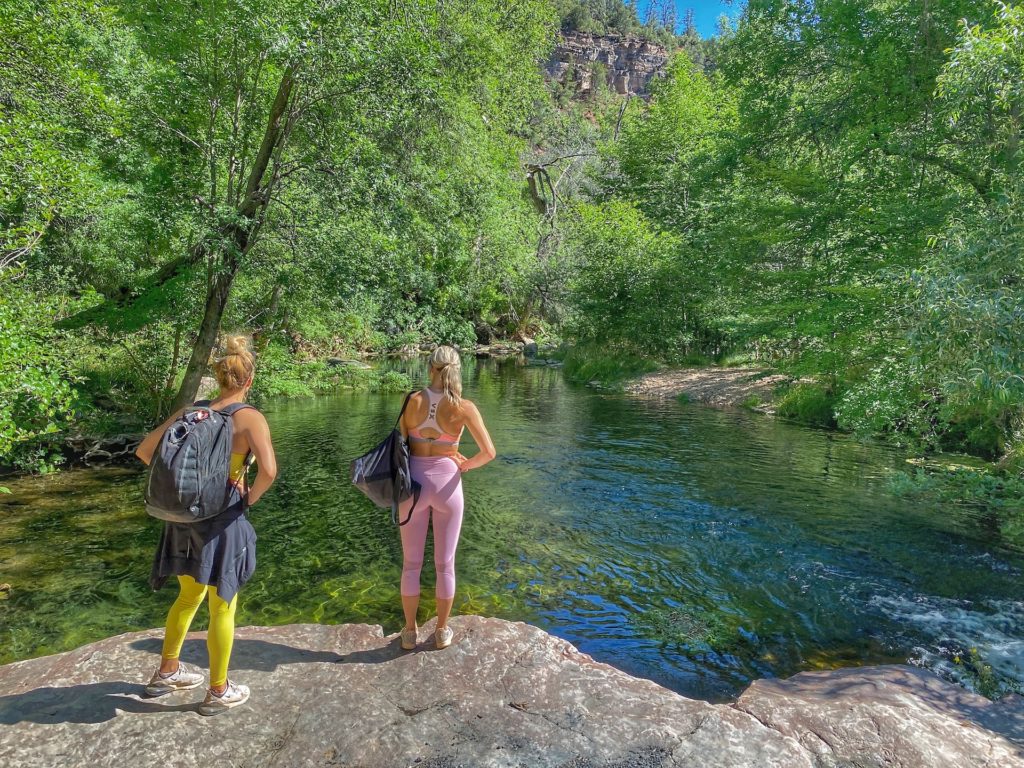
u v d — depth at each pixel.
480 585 5.74
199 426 2.69
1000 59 6.20
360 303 11.86
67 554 6.22
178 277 10.81
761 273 16.45
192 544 2.73
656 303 24.64
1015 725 3.28
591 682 3.22
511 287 35.06
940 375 6.01
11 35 7.58
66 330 9.77
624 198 36.19
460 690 3.12
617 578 5.94
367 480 3.30
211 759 2.57
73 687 3.02
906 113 13.41
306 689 3.10
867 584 5.82
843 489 8.98
